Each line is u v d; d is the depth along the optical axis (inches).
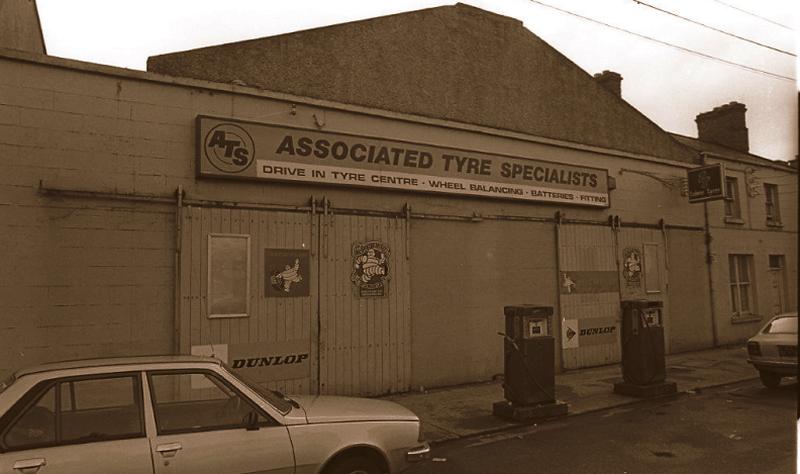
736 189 704.4
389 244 405.1
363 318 387.5
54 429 143.8
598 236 534.3
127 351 310.0
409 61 458.9
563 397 383.2
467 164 446.3
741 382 445.4
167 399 160.7
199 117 335.9
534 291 481.4
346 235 386.9
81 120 308.0
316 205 376.8
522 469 239.8
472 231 449.7
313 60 412.2
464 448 274.7
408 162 414.6
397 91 448.5
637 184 579.2
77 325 298.5
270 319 353.1
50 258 295.0
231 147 344.8
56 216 298.0
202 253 335.0
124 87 320.8
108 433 148.3
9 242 286.4
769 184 748.6
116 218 313.3
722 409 350.0
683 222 621.3
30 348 287.0
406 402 368.8
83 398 150.5
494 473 235.0
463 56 492.1
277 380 352.2
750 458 248.7
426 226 425.7
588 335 513.0
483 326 446.6
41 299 291.1
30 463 135.6
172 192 329.7
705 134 864.3
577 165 518.9
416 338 410.9
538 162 490.9
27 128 294.8
